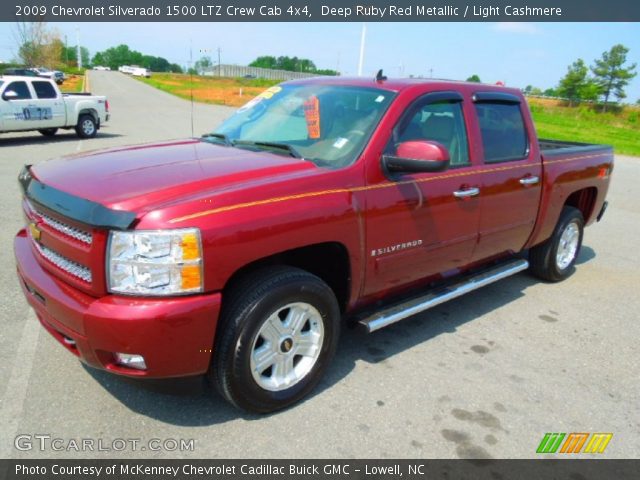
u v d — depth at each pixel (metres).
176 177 2.88
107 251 2.56
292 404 3.18
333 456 2.79
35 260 3.17
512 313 4.77
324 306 3.17
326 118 3.68
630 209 9.89
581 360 3.98
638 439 3.11
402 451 2.87
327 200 3.04
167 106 29.73
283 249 2.87
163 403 3.14
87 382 3.29
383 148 3.38
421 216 3.61
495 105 4.41
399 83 3.81
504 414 3.24
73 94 16.86
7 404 3.04
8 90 14.43
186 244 2.54
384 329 4.28
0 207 7.18
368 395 3.34
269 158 3.32
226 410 3.12
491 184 4.15
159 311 2.52
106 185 2.81
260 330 2.88
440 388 3.47
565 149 5.27
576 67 71.06
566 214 5.41
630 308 5.06
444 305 4.87
